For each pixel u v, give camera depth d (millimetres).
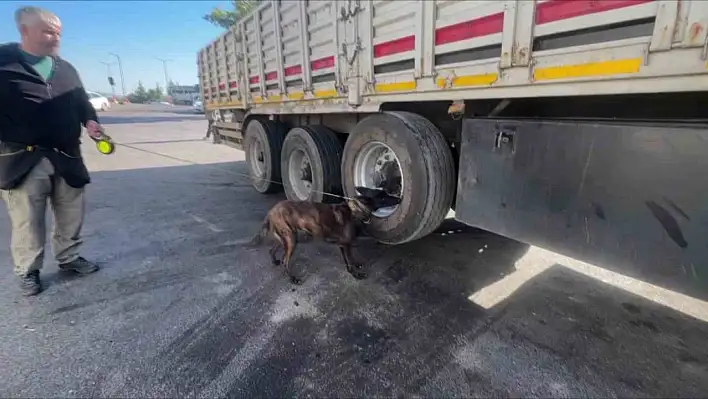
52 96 2793
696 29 1474
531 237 2295
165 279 3145
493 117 2531
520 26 2033
